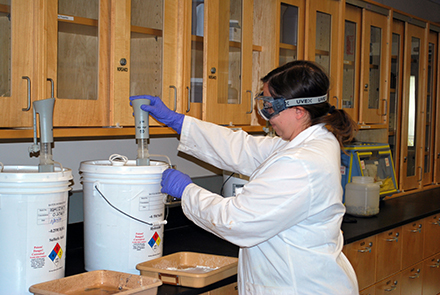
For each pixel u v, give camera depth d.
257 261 1.27
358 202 2.41
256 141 1.59
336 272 1.23
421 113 3.23
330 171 1.17
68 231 1.73
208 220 1.20
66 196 1.33
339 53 2.37
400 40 2.95
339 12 2.35
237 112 1.91
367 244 2.12
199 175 2.30
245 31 1.91
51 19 1.30
